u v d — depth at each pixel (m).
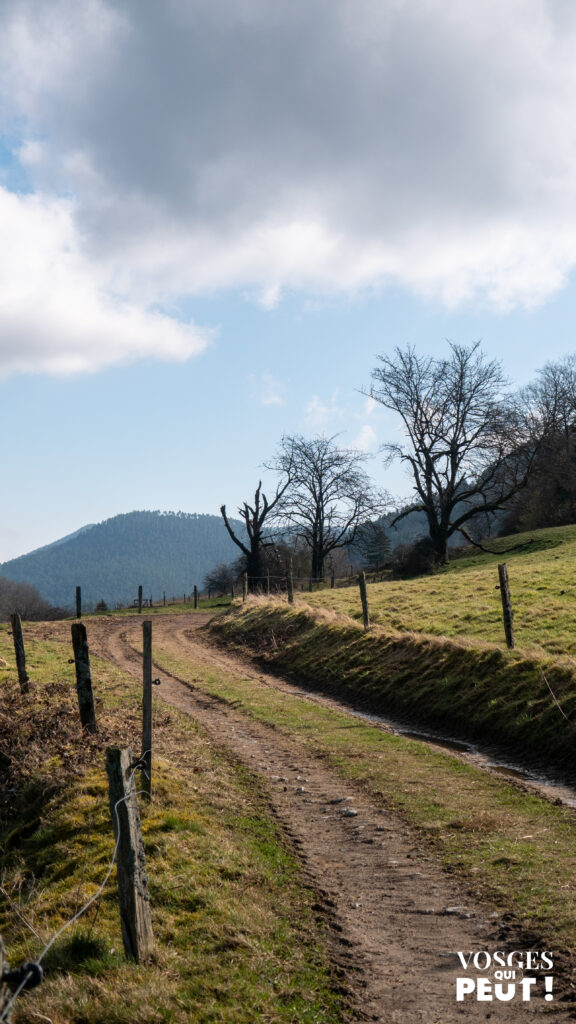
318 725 19.39
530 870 9.03
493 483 64.19
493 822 10.98
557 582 33.31
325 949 7.27
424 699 20.83
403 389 61.34
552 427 79.88
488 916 7.87
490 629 25.58
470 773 14.32
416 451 62.38
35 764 14.34
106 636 43.06
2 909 9.29
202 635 43.41
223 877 9.01
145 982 6.36
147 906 7.07
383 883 9.05
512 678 18.92
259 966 6.81
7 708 18.33
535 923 7.55
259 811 12.16
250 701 22.94
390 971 6.81
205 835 10.39
